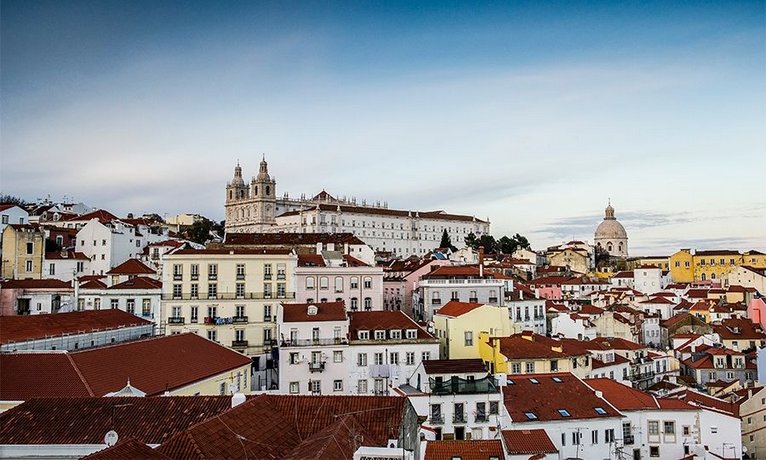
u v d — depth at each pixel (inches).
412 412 1715.1
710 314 7007.9
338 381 3661.4
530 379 2965.1
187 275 4542.3
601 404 2775.6
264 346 4498.0
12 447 1583.4
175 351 2770.7
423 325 4650.6
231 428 1391.5
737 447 2741.1
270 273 4660.4
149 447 1289.4
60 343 2965.1
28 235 5885.8
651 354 4731.8
